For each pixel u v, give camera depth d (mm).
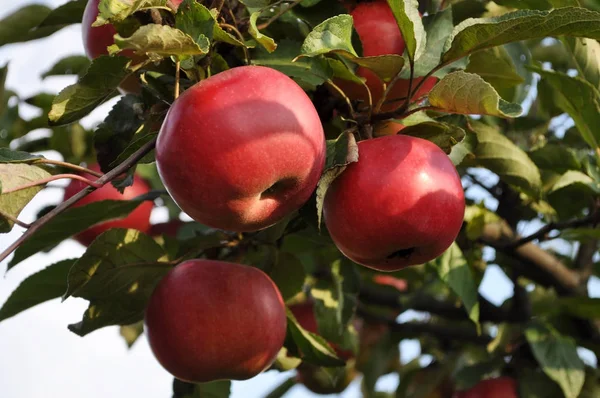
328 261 1405
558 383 1438
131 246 1251
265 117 1135
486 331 1582
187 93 1146
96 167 1474
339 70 1219
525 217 1479
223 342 1241
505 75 1320
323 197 1164
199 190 1141
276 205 1165
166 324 1245
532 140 1480
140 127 1210
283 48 1230
